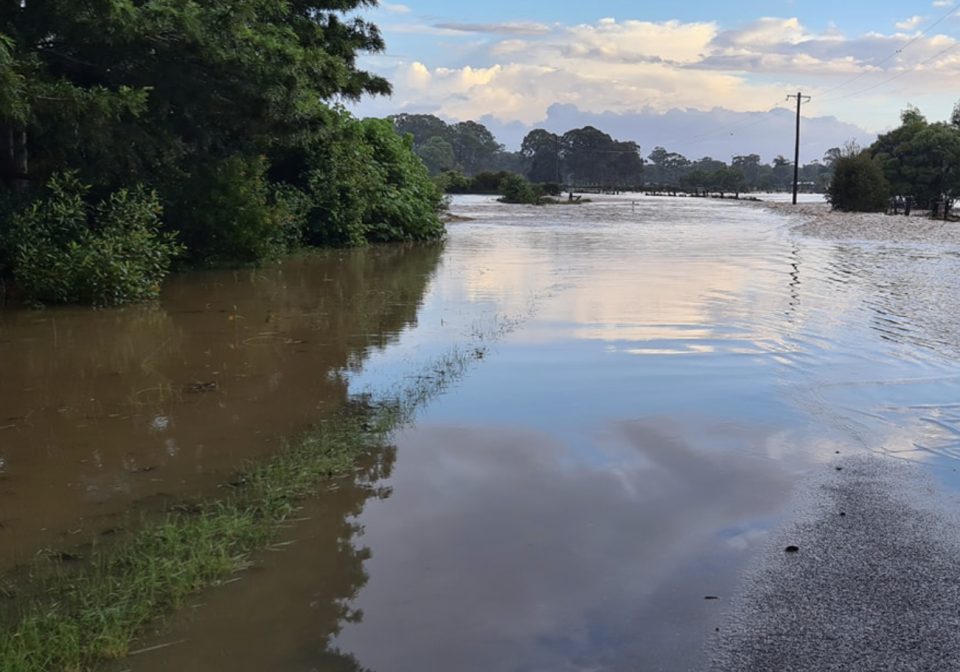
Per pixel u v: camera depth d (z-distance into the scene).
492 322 10.02
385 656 3.16
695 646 3.19
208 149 15.55
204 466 5.21
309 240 20.28
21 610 3.49
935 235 25.23
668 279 14.02
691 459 5.23
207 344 8.83
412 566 3.86
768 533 4.16
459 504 4.56
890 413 6.18
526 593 3.60
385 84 22.72
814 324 9.72
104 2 10.98
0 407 6.51
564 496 4.66
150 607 3.51
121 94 11.41
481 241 23.34
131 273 11.22
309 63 14.86
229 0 13.07
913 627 3.31
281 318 10.38
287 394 6.86
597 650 3.17
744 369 7.55
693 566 3.82
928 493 4.66
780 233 26.75
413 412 6.29
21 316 10.35
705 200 76.44
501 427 5.91
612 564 3.85
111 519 4.42
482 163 175.12
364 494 4.71
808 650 3.16
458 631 3.31
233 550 4.02
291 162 20.02
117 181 13.73
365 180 21.50
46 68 12.15
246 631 3.33
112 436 5.80
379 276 14.71
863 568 3.79
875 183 46.81
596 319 10.12
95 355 8.30
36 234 11.10
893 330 9.35
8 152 12.42
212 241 15.65
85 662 3.13
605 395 6.71
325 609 3.48
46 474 5.08
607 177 157.38
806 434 5.70
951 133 50.59
